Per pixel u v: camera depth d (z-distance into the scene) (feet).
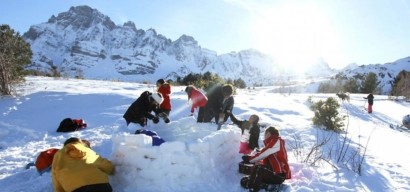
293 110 50.06
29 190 20.51
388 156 29.22
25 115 41.70
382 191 21.15
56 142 32.27
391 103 106.73
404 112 87.40
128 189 19.77
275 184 20.29
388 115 77.97
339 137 34.35
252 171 20.24
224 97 27.37
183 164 20.11
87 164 17.80
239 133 25.70
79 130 36.24
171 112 43.75
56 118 40.91
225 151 23.67
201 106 30.07
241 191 20.29
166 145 20.15
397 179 23.40
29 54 59.36
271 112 47.85
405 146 35.76
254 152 23.48
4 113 42.01
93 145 28.60
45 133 35.65
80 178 17.33
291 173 22.71
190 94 30.71
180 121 28.22
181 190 19.66
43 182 21.35
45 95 50.16
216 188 20.30
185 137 25.25
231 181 21.61
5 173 24.18
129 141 20.31
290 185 20.89
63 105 45.93
